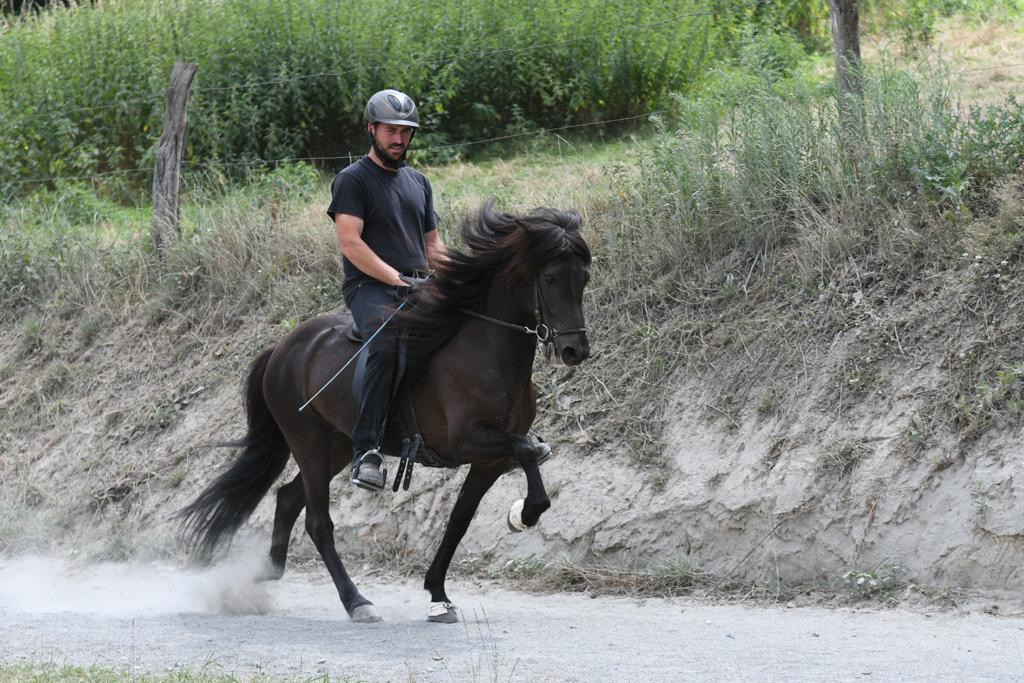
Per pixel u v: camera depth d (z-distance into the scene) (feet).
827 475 36.63
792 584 35.70
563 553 39.81
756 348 41.83
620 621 32.48
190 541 39.11
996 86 60.44
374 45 79.36
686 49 77.30
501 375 30.60
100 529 50.19
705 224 47.09
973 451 34.83
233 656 27.68
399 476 32.68
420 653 27.58
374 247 33.04
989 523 33.30
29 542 49.88
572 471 41.75
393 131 32.63
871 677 23.81
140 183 80.33
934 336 38.52
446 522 43.04
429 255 33.22
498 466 32.48
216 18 82.74
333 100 78.74
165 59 82.28
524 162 71.72
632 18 77.92
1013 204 40.24
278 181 67.67
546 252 29.17
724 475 38.55
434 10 81.15
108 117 82.02
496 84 78.69
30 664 25.99
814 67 74.54
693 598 36.32
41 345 62.39
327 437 35.42
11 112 83.05
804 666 25.13
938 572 33.55
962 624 30.60
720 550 37.40
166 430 53.93
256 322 56.90
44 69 83.41
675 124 74.13
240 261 60.03
